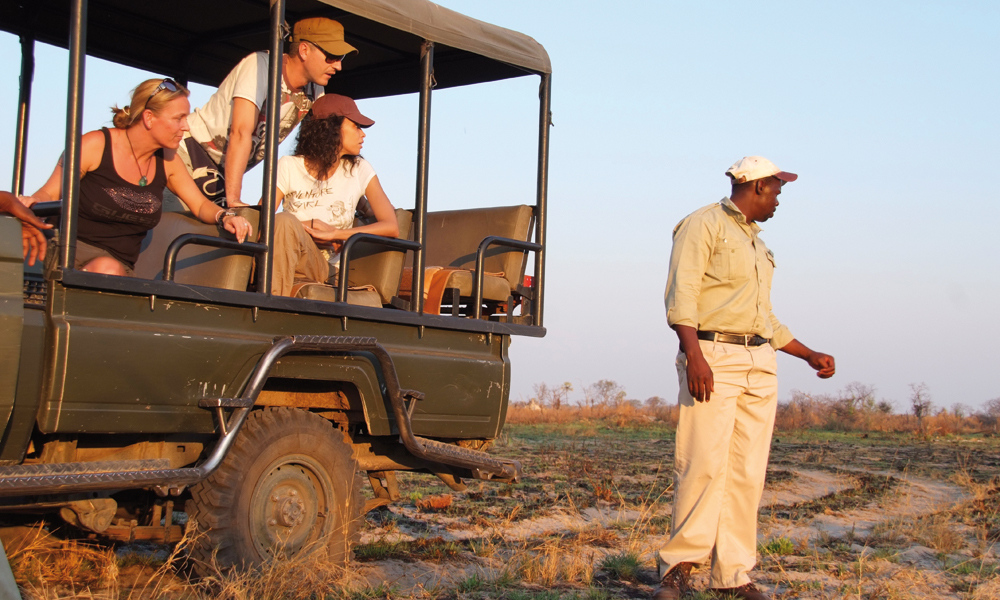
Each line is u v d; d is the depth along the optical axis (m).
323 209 5.44
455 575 5.07
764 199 4.70
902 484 10.52
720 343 4.57
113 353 3.77
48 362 3.62
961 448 17.98
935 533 6.91
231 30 6.23
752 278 4.61
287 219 4.73
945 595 5.14
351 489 4.80
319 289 4.73
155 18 6.03
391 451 5.52
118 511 4.48
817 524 7.63
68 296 3.69
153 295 3.93
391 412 4.95
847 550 6.36
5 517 4.49
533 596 4.58
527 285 6.07
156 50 6.49
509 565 5.19
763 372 4.66
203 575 4.17
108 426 3.78
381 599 4.38
